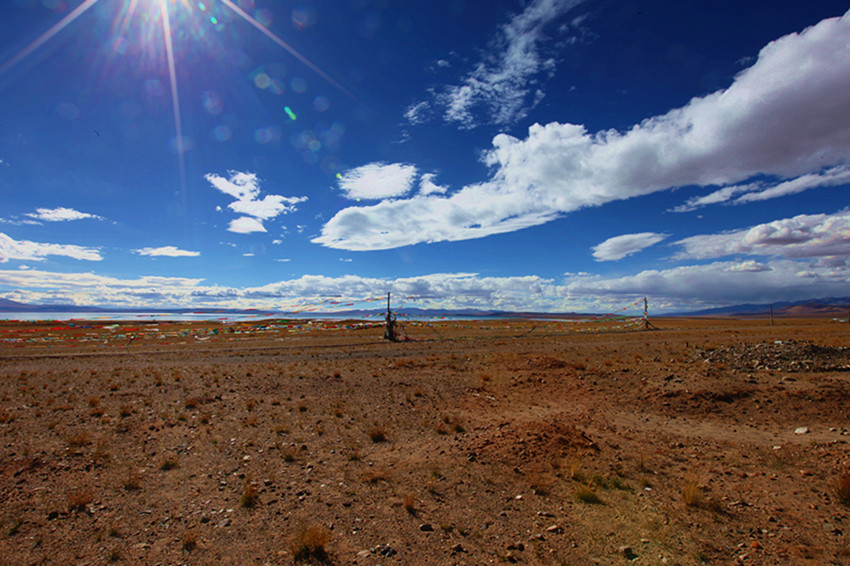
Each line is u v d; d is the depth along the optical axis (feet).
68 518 20.53
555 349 105.40
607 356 86.89
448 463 28.66
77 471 26.76
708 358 68.64
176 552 17.67
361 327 195.62
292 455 30.30
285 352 104.47
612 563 16.76
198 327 201.36
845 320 317.83
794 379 48.47
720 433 35.24
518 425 35.35
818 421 36.83
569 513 21.18
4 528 19.42
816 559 16.46
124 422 38.63
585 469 26.78
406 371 71.82
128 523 20.18
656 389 48.47
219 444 32.89
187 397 49.90
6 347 122.01
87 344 132.26
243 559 17.25
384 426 38.86
